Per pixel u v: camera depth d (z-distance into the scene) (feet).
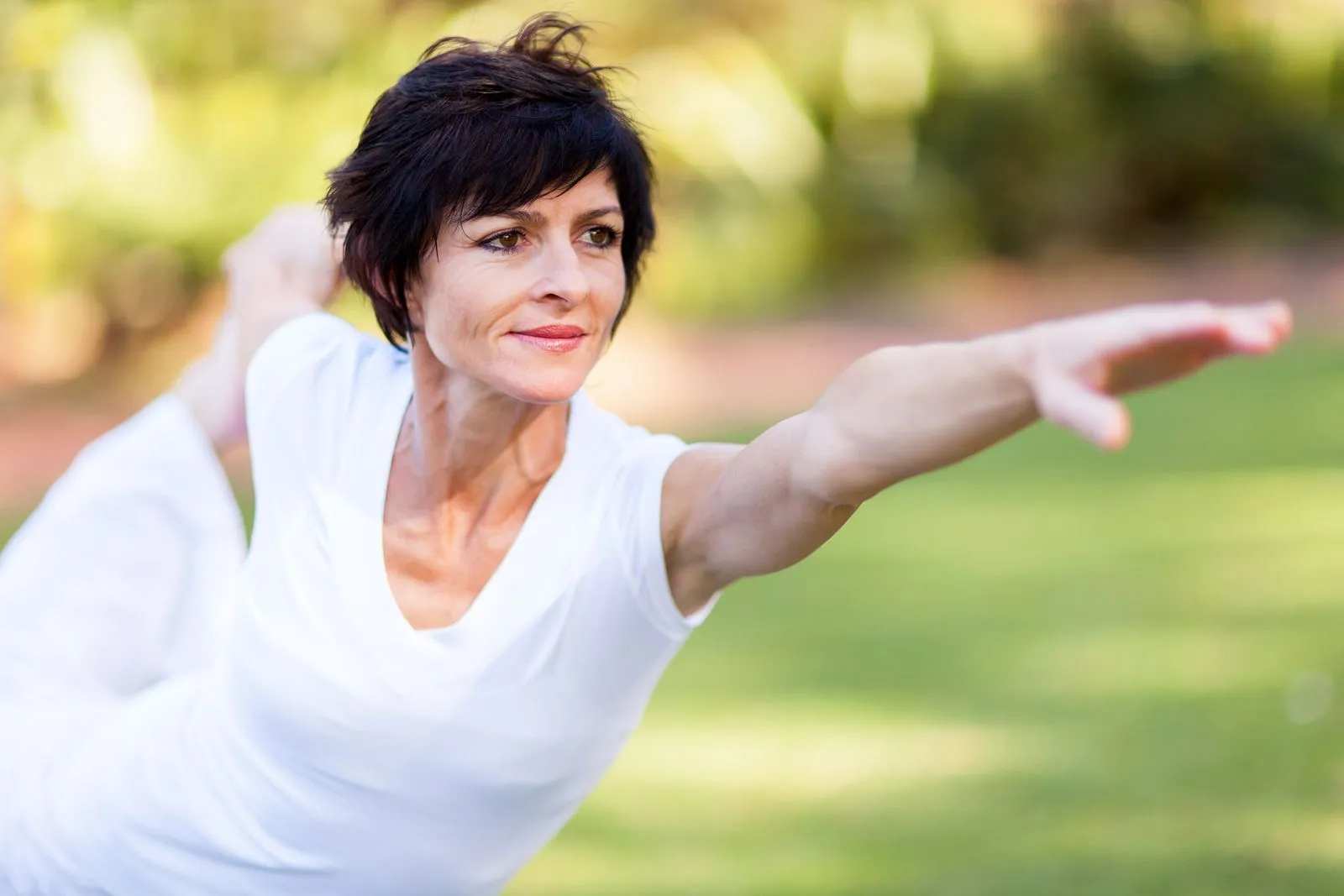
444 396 13.33
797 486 11.61
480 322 12.48
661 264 85.56
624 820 28.68
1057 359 9.07
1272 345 8.38
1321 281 93.66
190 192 79.46
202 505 17.66
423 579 13.62
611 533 13.17
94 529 17.43
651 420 67.82
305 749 13.64
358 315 65.57
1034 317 87.81
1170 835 25.49
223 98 82.69
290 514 14.12
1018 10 105.09
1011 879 24.45
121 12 82.02
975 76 102.06
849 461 11.00
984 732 31.60
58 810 15.12
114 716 15.70
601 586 13.17
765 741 32.22
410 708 13.33
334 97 81.97
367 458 13.93
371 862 13.99
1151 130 108.58
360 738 13.46
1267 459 55.11
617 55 88.17
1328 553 42.73
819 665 37.17
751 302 87.56
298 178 79.56
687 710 34.68
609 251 12.87
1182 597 39.91
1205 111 108.68
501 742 13.48
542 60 12.88
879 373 10.98
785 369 76.64
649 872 26.18
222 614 17.74
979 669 35.70
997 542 47.44
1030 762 29.60
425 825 13.84
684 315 85.61
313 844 13.97
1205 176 110.11
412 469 13.79
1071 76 106.83
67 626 17.29
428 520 13.65
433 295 12.76
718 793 29.63
